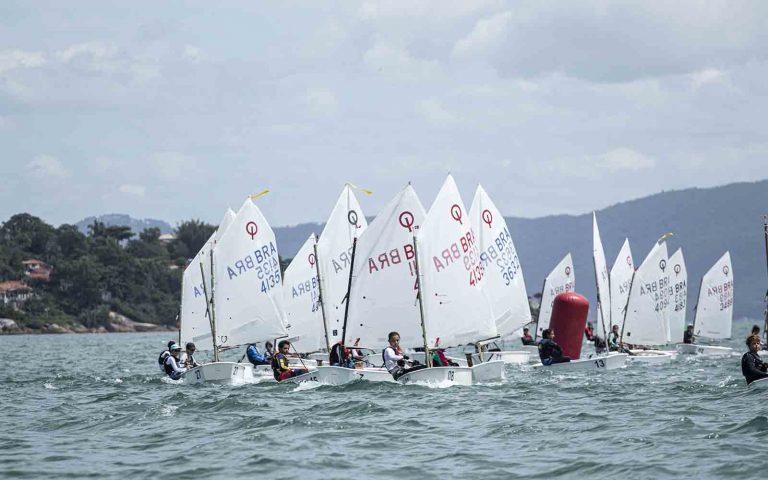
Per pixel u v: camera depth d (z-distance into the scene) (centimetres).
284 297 13000
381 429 7125
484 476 5619
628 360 14362
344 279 12694
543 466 5834
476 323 9994
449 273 9869
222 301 11712
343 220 12712
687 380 10656
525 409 8094
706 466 5666
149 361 18738
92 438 7056
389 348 9688
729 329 19375
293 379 10369
